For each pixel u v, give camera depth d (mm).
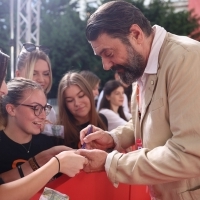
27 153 1707
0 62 1104
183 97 1223
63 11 9703
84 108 2303
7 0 7973
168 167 1233
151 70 1336
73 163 1319
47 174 1240
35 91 1661
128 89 5168
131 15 1308
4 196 1158
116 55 1313
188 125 1205
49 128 1948
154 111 1339
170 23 9125
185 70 1225
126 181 1314
